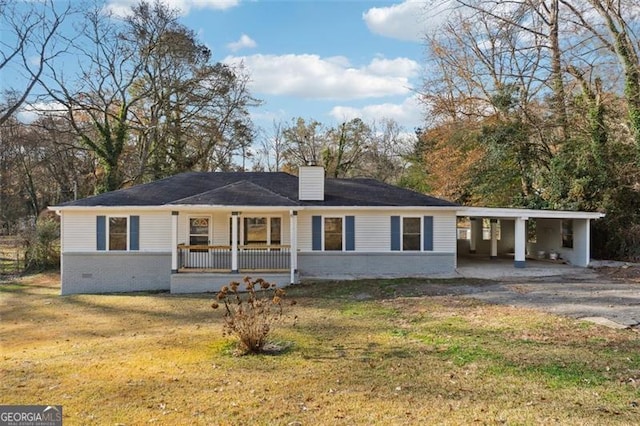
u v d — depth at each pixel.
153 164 33.88
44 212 31.08
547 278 16.84
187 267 18.55
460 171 29.75
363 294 14.63
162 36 31.64
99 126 30.61
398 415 5.42
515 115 26.70
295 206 17.05
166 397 6.22
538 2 22.28
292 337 9.50
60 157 36.97
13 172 38.84
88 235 18.38
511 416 5.29
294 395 6.18
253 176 22.14
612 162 22.33
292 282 17.08
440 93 32.69
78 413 5.71
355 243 18.91
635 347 7.87
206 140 36.72
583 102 23.66
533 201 25.16
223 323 11.38
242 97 37.06
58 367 7.79
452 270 18.86
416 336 9.25
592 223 22.75
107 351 8.95
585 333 8.89
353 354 8.12
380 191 20.50
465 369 7.04
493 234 24.38
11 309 15.11
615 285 14.95
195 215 18.88
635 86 21.08
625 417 5.18
